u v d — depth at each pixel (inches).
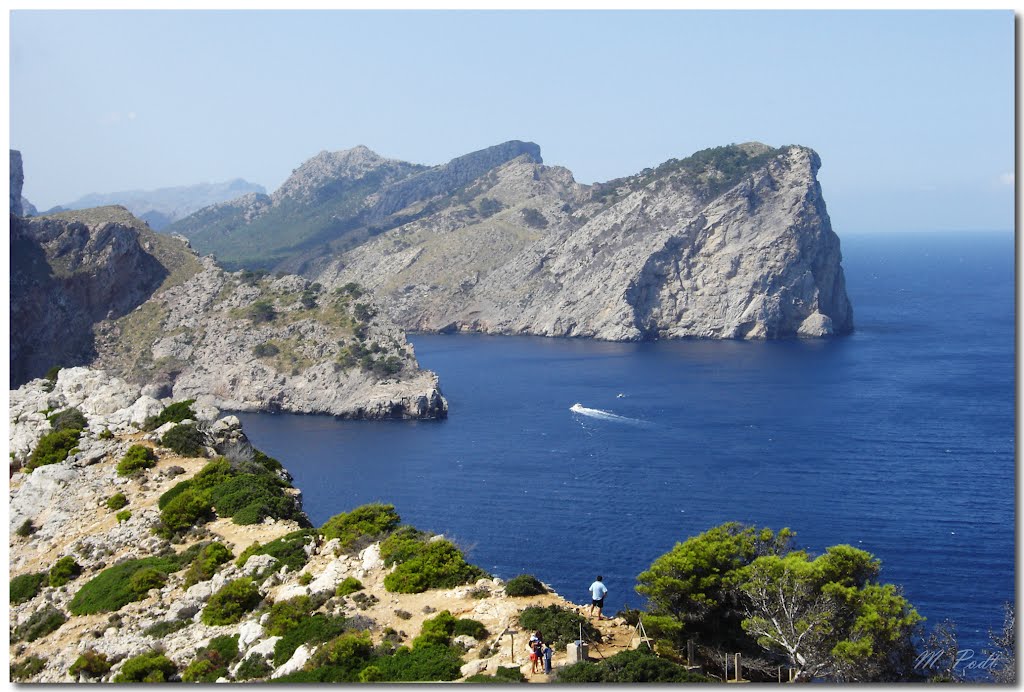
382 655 1724.9
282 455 7219.5
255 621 1974.7
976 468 6087.6
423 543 2159.2
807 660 1857.8
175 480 2945.4
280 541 2385.6
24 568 2620.6
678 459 6510.8
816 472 6058.1
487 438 7529.5
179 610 2126.0
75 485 2974.9
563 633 1732.3
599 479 6028.5
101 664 1945.1
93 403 3597.4
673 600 2037.4
